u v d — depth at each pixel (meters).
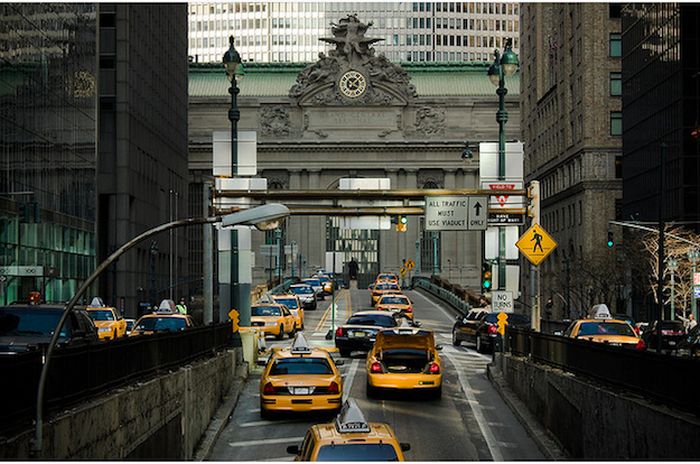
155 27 122.69
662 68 94.56
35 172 73.69
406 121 199.75
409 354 35.69
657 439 17.48
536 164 142.25
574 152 117.31
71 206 84.12
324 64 199.12
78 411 16.27
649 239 87.81
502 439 28.17
